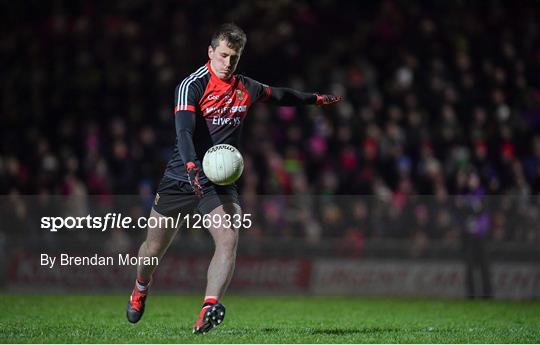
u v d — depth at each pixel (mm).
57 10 67875
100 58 64062
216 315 19906
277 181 53031
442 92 61906
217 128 21562
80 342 19906
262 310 35031
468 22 69688
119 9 68312
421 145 57438
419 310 36344
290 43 67000
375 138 56844
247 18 67875
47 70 63531
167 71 62031
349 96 62375
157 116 60562
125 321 27125
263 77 66062
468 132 59438
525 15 71250
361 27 68375
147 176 54250
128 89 62312
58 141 59594
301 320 29359
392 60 67062
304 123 59469
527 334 23938
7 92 61906
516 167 54469
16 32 66250
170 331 23172
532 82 66625
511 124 60062
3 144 57969
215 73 21406
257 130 57094
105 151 56750
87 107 61375
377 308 37469
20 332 22531
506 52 66375
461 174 51500
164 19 67750
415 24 68375
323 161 57375
